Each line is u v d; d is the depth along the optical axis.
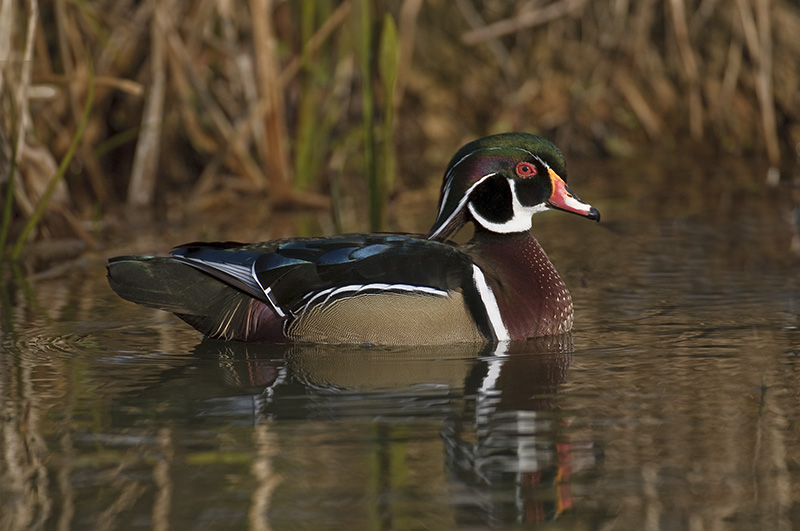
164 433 8.27
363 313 10.70
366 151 15.80
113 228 17.81
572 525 6.69
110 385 9.55
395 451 7.84
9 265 15.19
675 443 7.92
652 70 24.69
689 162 23.22
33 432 8.33
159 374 9.88
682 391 9.12
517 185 11.49
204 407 8.88
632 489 7.16
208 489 7.22
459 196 11.69
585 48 24.72
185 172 21.52
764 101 22.97
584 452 7.79
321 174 21.09
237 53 20.11
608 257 15.22
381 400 8.98
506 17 24.78
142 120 20.17
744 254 15.09
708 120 24.36
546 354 10.38
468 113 25.08
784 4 24.36
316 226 17.59
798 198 19.20
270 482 7.32
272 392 9.26
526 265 11.29
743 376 9.52
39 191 16.36
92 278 14.31
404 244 10.97
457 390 9.23
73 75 16.78
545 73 24.94
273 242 11.25
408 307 10.64
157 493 7.17
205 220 18.36
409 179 22.00
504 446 7.90
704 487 7.18
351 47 21.23
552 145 11.63
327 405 8.88
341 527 6.67
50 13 18.92
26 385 9.57
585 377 9.57
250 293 10.84
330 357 10.37
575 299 12.77
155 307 11.00
